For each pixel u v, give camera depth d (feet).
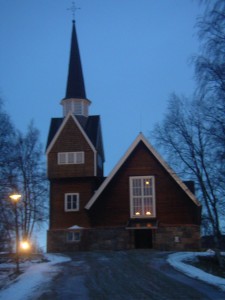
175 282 75.00
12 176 107.45
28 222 162.09
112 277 81.10
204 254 118.62
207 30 53.72
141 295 64.34
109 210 143.95
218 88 57.93
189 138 113.70
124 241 141.38
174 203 141.59
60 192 153.89
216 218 107.65
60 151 155.43
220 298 61.16
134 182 144.46
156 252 125.49
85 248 145.18
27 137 167.84
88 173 152.76
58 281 77.51
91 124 164.96
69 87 171.22
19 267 101.30
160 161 143.54
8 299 63.67
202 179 109.60
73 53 175.63
